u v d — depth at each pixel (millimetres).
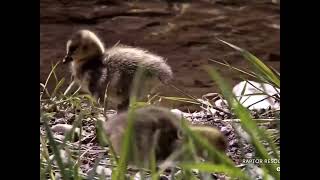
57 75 19297
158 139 8875
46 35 22984
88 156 9797
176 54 21875
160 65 13055
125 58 13023
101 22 24391
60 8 25297
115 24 24219
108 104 13297
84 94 13508
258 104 12742
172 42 22859
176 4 25922
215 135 9406
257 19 24906
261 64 9344
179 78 19547
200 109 14031
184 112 13289
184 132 6645
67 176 7156
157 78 12953
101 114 12359
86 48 13508
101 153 9773
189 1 26156
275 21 24781
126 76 12844
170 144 8875
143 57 13141
